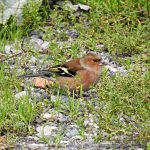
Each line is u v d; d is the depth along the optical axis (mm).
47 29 17000
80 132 12156
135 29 17031
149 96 13125
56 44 16344
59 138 11969
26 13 17312
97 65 13812
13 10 17312
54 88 14000
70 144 11891
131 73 13969
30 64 15570
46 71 14016
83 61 13820
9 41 16766
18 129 12375
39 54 16078
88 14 17859
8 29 17031
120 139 11984
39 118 12820
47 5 17969
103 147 11766
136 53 16156
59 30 17281
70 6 18016
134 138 11945
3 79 14359
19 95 13742
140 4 17844
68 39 16953
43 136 12023
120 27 16828
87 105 13055
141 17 17531
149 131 11766
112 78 14266
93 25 17281
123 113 12742
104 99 13258
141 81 13594
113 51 16109
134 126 12180
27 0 17469
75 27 17172
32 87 14250
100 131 12156
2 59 15672
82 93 14000
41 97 13703
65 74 13820
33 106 13211
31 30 17344
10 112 12781
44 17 17797
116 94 13008
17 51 16234
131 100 12977
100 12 17484
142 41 16344
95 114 12820
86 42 16547
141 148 11672
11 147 11789
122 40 16188
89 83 13820
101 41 16547
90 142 11969
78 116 12945
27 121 12664
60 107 13125
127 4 17734
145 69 15172
